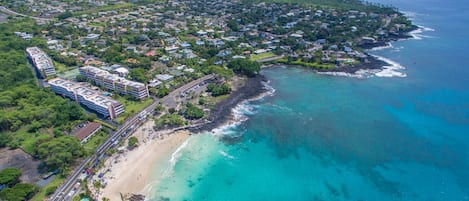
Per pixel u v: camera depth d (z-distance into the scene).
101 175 144.88
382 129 184.88
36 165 148.88
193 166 156.75
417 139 174.25
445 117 194.00
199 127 188.12
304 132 184.62
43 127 178.00
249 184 146.25
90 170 145.62
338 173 152.00
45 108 188.88
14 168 138.38
